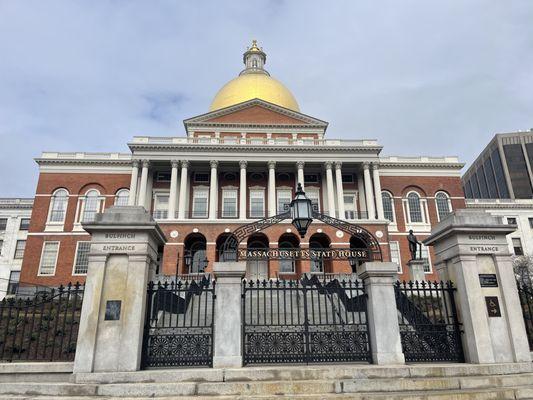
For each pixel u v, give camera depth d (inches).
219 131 2033.7
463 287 379.2
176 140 1834.4
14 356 453.1
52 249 1745.8
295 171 1920.5
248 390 302.7
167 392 301.6
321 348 372.2
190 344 357.7
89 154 1887.3
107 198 1836.9
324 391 305.0
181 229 1652.3
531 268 1839.3
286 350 368.5
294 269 1651.1
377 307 368.5
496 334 365.1
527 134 3809.1
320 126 2055.9
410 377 328.2
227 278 365.7
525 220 2425.0
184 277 1252.5
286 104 2262.6
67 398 293.7
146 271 361.7
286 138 1926.7
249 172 1940.2
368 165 1847.9
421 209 1926.7
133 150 1787.6
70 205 1811.0
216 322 351.6
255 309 609.9
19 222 2251.5
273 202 1779.0
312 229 1692.9
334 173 1915.6
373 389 308.7
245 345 369.1
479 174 4207.7
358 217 1881.2
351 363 365.1
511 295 375.9
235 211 1867.6
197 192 1879.9
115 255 360.8
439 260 422.3
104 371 327.0
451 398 296.5
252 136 2033.7
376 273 376.2
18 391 306.5
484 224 389.7
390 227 1882.4
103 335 337.4
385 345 357.7
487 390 307.4
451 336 382.0
